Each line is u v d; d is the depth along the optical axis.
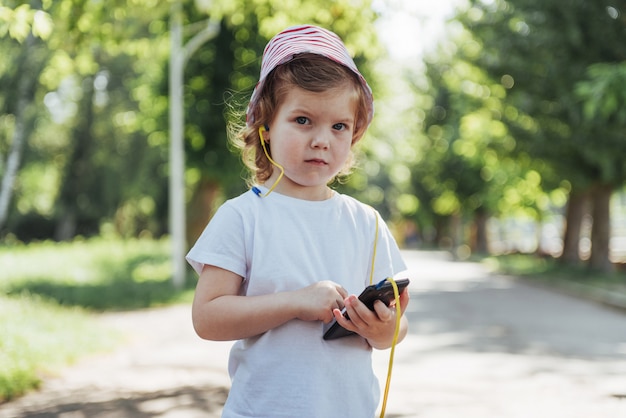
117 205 36.62
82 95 33.75
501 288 21.00
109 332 9.88
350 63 2.01
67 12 10.52
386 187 71.00
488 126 22.66
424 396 6.59
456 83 24.56
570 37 17.47
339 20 10.79
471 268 32.81
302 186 2.06
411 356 8.91
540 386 7.06
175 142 18.38
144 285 18.05
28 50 23.69
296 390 1.91
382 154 24.98
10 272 19.09
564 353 9.15
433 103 38.97
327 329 1.96
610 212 24.25
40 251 27.12
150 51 20.44
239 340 2.06
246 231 1.99
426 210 55.03
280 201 2.03
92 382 6.98
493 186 37.50
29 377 6.62
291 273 1.97
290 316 1.88
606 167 19.66
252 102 2.06
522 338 10.55
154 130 22.25
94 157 34.34
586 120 18.19
